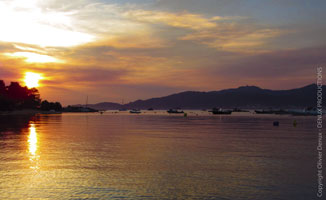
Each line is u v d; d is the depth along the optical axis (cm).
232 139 4194
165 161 2472
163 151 3019
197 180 1864
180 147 3325
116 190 1658
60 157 2661
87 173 2041
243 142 3831
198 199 1520
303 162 2436
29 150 3089
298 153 2897
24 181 1839
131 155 2769
